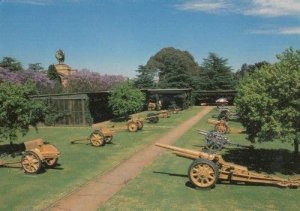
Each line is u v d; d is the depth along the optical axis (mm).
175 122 40281
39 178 16641
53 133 32656
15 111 21594
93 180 16391
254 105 17203
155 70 91250
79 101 38938
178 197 13922
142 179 16406
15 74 61594
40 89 62469
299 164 19656
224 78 84625
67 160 20516
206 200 13617
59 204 13266
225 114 41594
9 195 14266
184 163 19625
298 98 16609
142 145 25438
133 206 12969
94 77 70625
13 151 22859
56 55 73188
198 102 77000
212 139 18766
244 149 23766
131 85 43531
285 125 16547
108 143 26203
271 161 20375
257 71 19984
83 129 35625
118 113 42781
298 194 14367
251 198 13867
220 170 15367
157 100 62406
